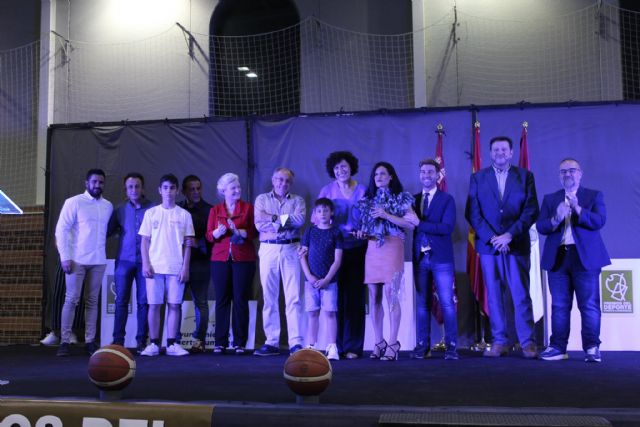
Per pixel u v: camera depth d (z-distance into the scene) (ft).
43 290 22.12
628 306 18.65
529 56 23.82
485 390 10.90
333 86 25.12
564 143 20.01
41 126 26.07
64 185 22.24
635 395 10.23
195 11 26.32
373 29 24.90
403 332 19.11
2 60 26.89
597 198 16.15
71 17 26.81
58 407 8.89
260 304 20.68
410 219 16.61
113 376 9.14
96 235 18.84
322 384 9.08
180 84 26.13
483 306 18.86
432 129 20.44
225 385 11.53
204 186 21.52
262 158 21.26
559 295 16.17
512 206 16.97
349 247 17.58
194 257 19.51
